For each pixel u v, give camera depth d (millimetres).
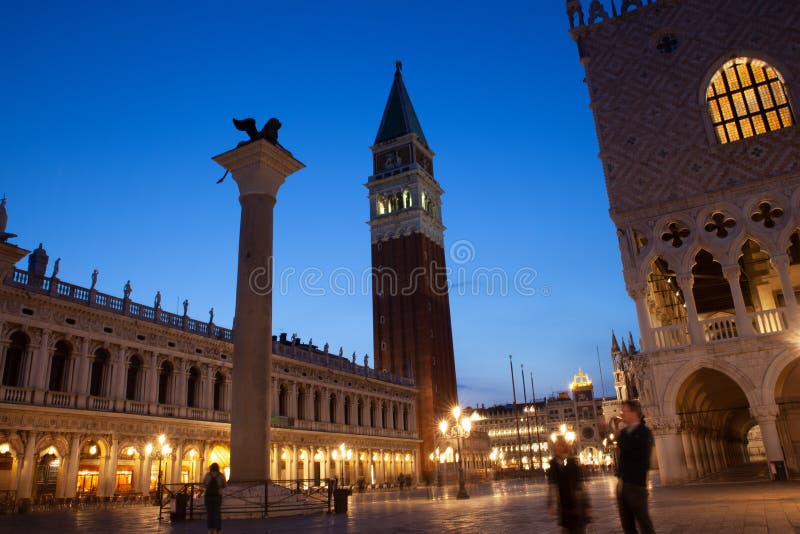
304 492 29047
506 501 34438
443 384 117688
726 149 36156
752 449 90688
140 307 55188
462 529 18000
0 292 43719
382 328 119250
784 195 34125
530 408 197375
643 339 35844
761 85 36719
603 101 40188
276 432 68062
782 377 34500
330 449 77812
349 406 85562
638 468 9945
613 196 38281
